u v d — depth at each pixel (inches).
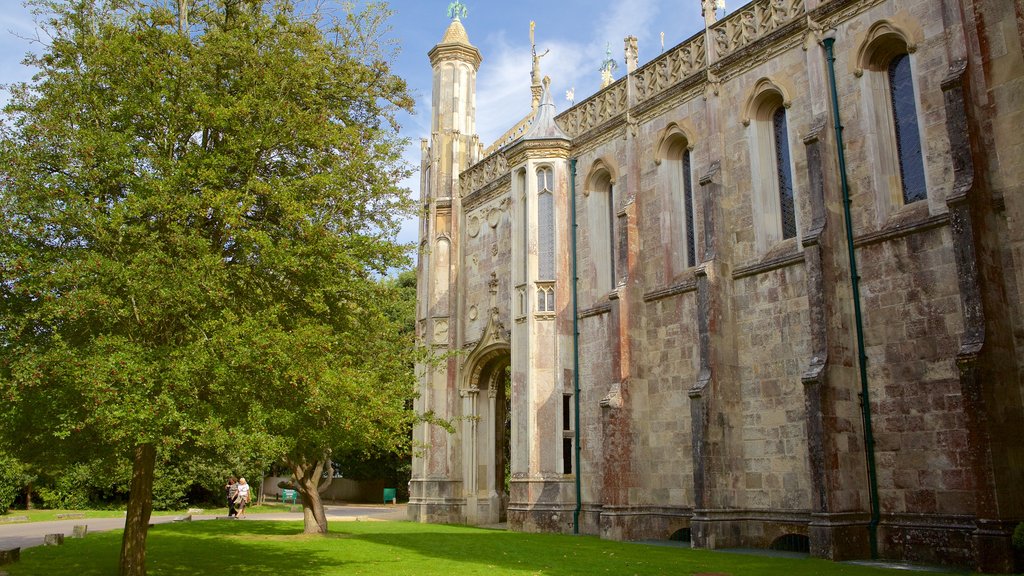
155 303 537.3
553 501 1157.7
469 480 1409.9
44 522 1477.6
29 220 548.1
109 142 558.3
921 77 785.6
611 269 1192.2
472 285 1485.0
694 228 1039.0
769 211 941.2
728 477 898.1
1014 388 657.0
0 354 518.6
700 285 938.1
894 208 808.9
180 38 601.3
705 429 890.7
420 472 1478.8
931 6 784.3
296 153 657.0
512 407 1235.2
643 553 805.2
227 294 563.5
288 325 626.5
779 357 887.7
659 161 1093.1
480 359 1423.5
